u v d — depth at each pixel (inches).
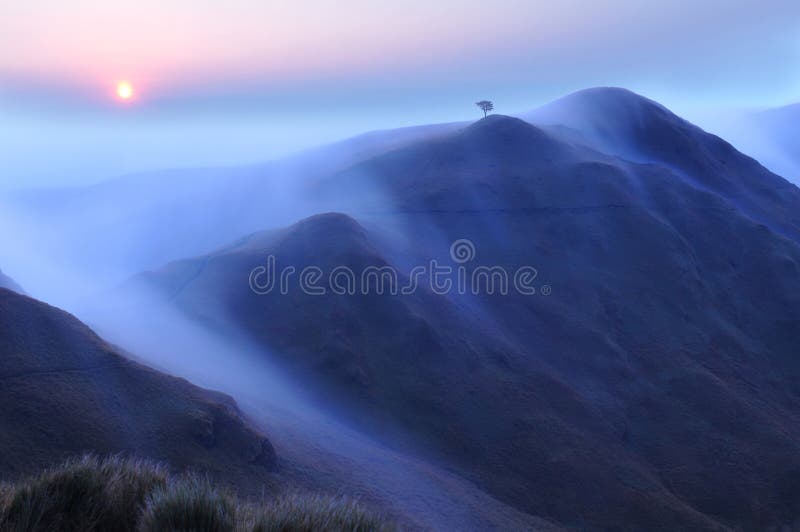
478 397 1528.1
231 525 256.7
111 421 759.1
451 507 992.9
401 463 1106.7
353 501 280.4
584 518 1307.8
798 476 1550.2
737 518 1457.9
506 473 1364.4
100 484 299.0
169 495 268.1
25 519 266.5
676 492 1513.3
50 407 732.7
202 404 837.8
